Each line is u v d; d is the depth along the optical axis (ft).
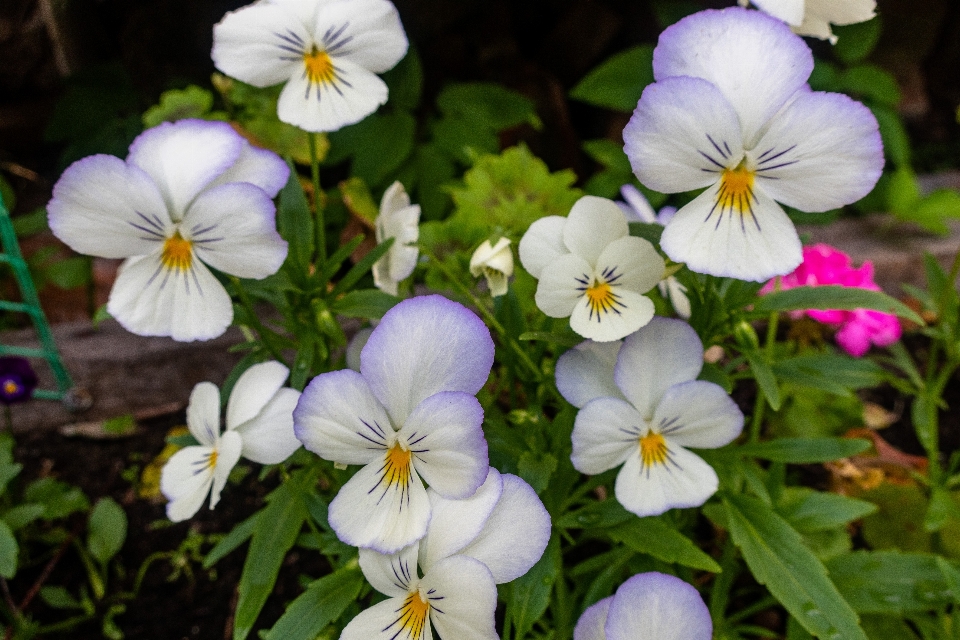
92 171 0.78
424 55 1.61
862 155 0.75
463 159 1.44
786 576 0.85
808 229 1.54
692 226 0.78
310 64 0.85
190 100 1.40
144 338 1.30
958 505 1.02
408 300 0.74
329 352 0.93
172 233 0.80
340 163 1.59
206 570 1.11
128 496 1.18
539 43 1.72
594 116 1.77
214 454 0.85
